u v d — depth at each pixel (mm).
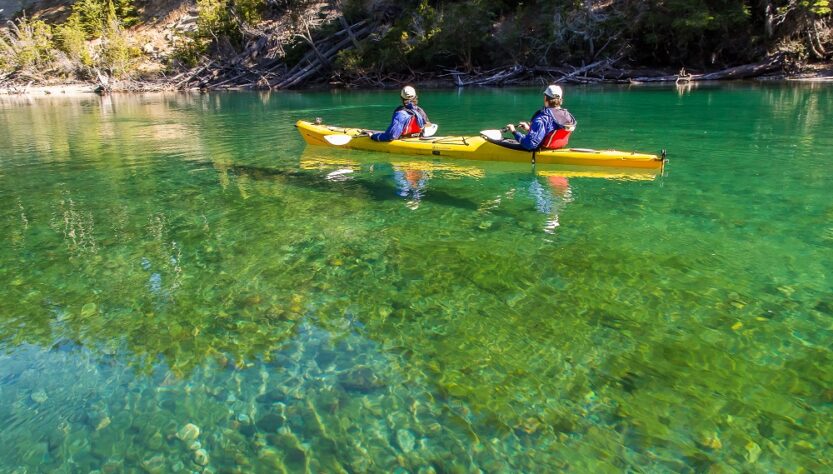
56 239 5797
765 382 3191
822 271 4496
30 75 36188
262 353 3639
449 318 3988
